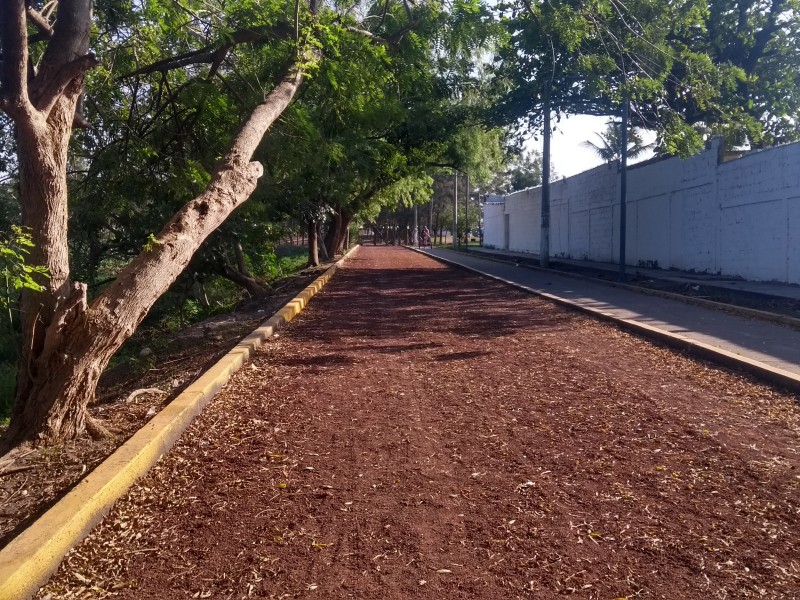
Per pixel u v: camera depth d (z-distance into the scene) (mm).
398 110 15297
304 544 4254
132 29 9906
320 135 12836
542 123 25125
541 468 5379
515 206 48250
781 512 4527
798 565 3891
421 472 5352
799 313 13039
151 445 5602
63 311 5914
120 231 13492
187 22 9773
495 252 47500
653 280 20797
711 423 6352
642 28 13766
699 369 8508
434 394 7637
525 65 20625
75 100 6344
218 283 20531
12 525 4738
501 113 25031
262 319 14086
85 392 6148
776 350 9617
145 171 10922
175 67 10062
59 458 5789
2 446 5992
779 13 22812
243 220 15414
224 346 11133
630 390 7562
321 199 21938
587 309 13984
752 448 5688
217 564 4047
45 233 6027
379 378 8430
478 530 4387
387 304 16359
